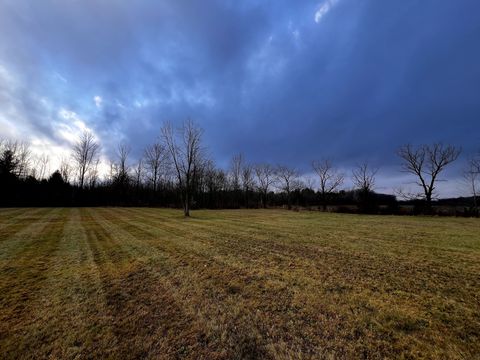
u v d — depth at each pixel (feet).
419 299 14.84
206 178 189.37
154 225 54.49
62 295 15.70
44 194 150.82
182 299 15.14
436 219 75.36
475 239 35.14
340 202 174.70
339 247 29.68
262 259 24.32
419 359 9.38
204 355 9.82
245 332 11.41
